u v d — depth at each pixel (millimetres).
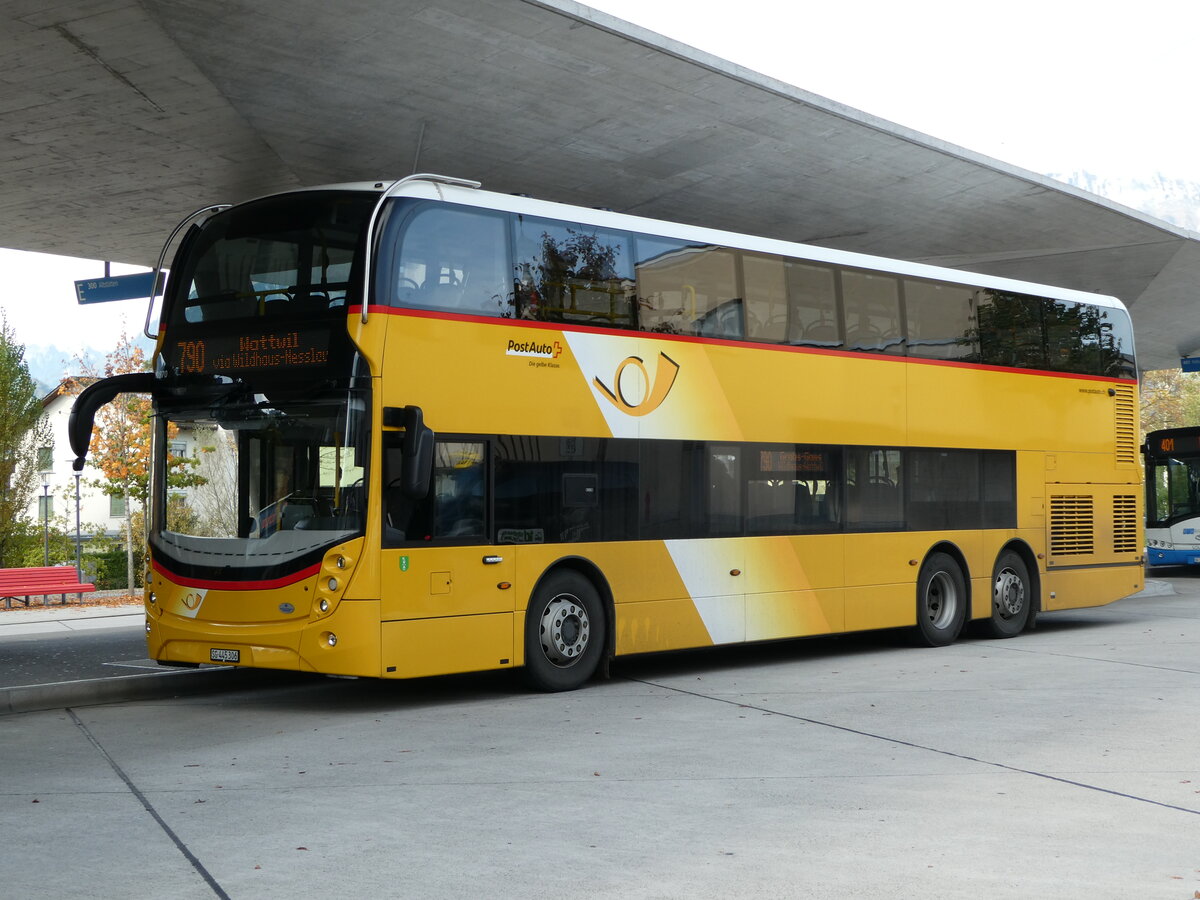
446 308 11258
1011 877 5961
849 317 15172
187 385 11594
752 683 12953
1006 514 17188
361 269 10766
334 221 11000
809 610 14461
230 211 11641
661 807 7430
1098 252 27906
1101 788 7941
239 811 7352
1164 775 8328
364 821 7094
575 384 12266
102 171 16859
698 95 16359
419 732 10117
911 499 15805
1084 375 18547
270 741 9766
